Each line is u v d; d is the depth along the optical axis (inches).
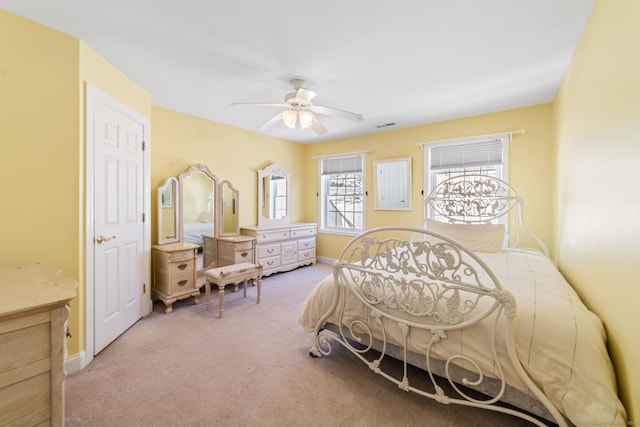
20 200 65.8
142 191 105.7
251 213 171.8
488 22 68.8
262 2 62.0
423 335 57.9
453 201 137.9
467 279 70.4
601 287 53.7
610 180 49.8
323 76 98.0
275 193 184.9
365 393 64.8
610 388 40.0
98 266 81.2
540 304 52.4
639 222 37.8
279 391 65.4
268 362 77.3
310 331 80.4
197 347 85.1
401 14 65.9
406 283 59.4
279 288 143.7
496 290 47.1
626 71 43.3
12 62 64.4
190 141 140.3
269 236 163.0
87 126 76.4
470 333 52.2
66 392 64.4
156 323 101.8
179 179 134.0
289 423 55.9
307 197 210.1
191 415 57.9
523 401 49.4
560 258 100.8
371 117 143.9
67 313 38.4
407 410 59.4
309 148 208.7
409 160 160.7
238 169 164.2
